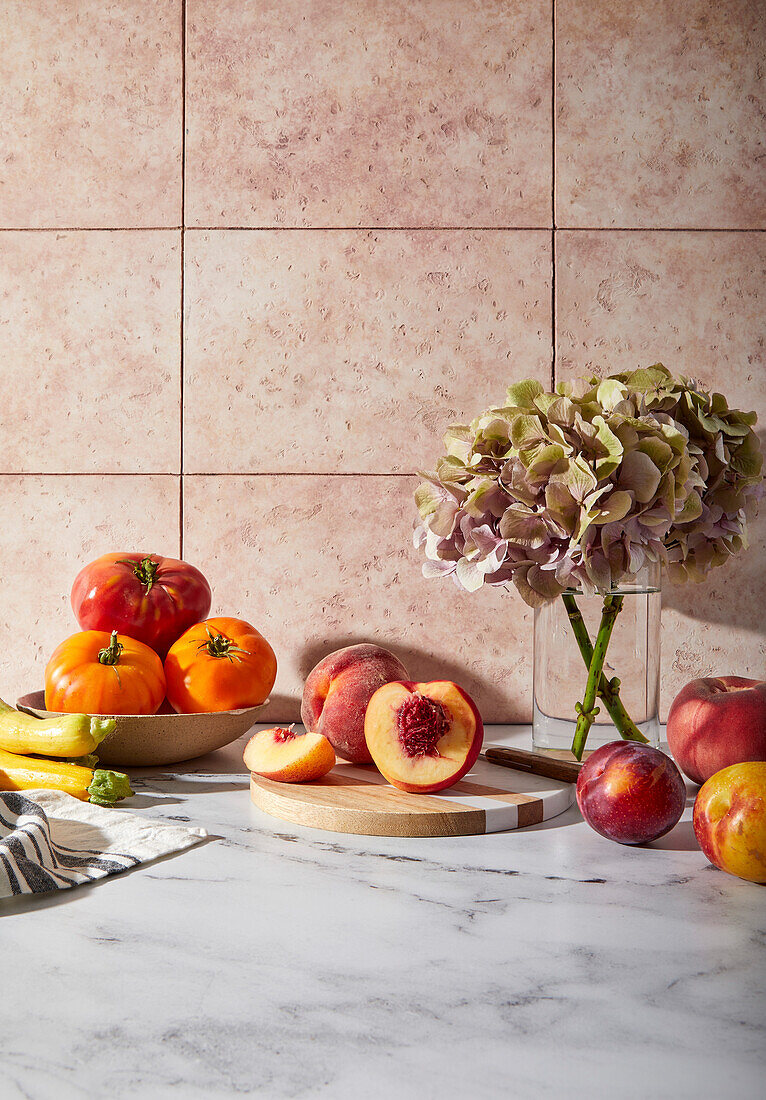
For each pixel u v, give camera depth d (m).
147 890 0.61
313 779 0.81
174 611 0.98
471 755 0.77
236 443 1.09
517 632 1.09
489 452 0.79
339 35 1.07
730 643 1.08
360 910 0.58
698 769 0.80
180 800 0.81
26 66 1.08
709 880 0.63
